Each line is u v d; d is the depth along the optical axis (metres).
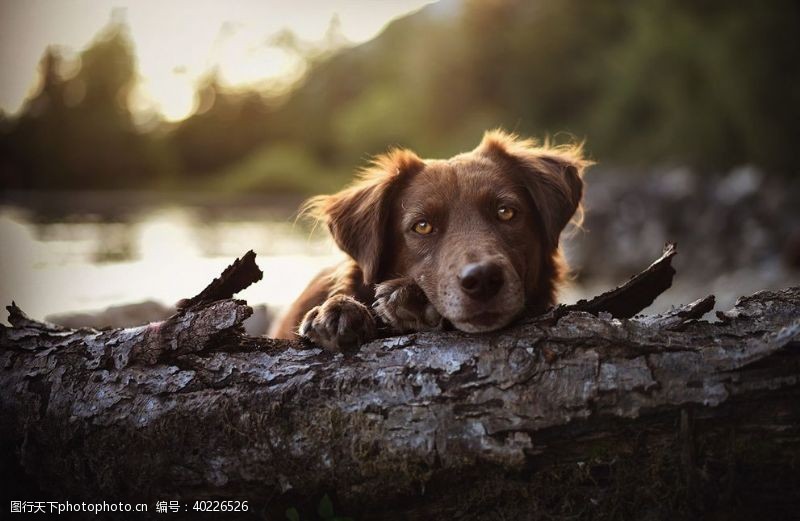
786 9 7.55
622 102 8.42
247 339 1.12
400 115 10.93
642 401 1.03
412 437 1.05
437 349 1.08
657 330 1.05
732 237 4.20
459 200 1.25
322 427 1.06
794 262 3.28
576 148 1.46
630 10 9.21
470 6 10.61
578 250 4.07
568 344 1.05
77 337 1.16
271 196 9.73
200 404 1.09
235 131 12.56
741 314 1.07
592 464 1.04
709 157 7.51
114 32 11.81
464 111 10.66
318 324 1.11
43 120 11.11
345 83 12.52
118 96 11.93
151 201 8.12
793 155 7.19
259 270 1.16
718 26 7.94
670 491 1.03
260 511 1.09
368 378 1.07
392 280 1.20
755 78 7.34
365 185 1.35
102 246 3.74
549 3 9.93
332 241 1.44
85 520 1.12
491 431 1.04
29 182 10.46
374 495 1.07
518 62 9.95
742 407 1.02
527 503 1.05
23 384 1.14
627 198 4.67
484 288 1.11
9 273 2.76
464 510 1.06
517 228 1.26
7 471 1.14
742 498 1.03
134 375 1.12
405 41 12.02
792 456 1.02
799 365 1.02
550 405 1.04
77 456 1.12
